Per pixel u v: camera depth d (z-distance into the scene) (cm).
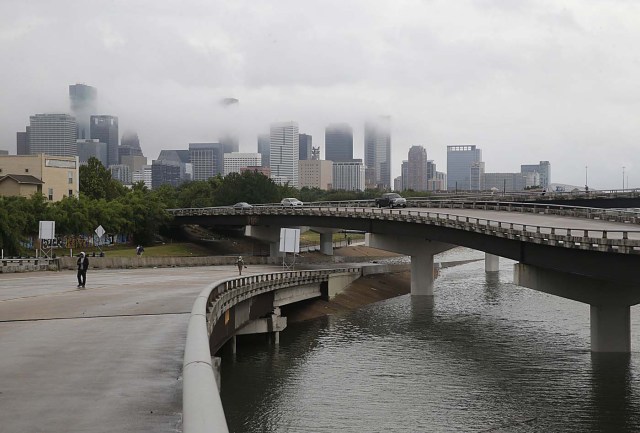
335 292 10038
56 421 1462
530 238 6488
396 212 11125
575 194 15938
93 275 7512
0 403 1612
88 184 18300
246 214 15100
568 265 6150
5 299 4347
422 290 11000
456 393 4969
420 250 11031
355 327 7869
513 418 4412
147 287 5522
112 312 3550
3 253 11100
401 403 4706
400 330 7619
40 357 2203
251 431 4091
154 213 16250
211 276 7456
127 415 1510
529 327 7694
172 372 1966
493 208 12300
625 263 5431
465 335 7250
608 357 6138
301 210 13538
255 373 5516
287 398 4791
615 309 6291
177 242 17175
